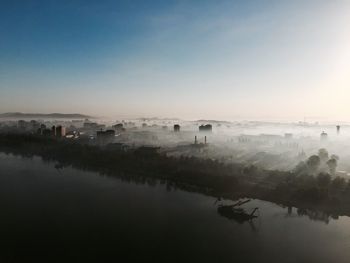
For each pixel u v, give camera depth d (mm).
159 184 181375
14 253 95625
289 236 111312
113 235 110188
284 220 126375
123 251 98438
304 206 141000
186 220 125438
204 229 117062
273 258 95625
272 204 145375
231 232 113750
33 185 174750
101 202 146250
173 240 106750
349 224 122500
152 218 126750
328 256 97000
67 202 145125
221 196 158000
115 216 128500
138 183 183375
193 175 186625
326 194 144125
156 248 100750
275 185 165000
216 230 115938
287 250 100625
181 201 149625
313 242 106125
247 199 152250
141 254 96688
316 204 140750
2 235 108188
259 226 120062
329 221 125375
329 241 107312
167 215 130250
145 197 155750
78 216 127438
